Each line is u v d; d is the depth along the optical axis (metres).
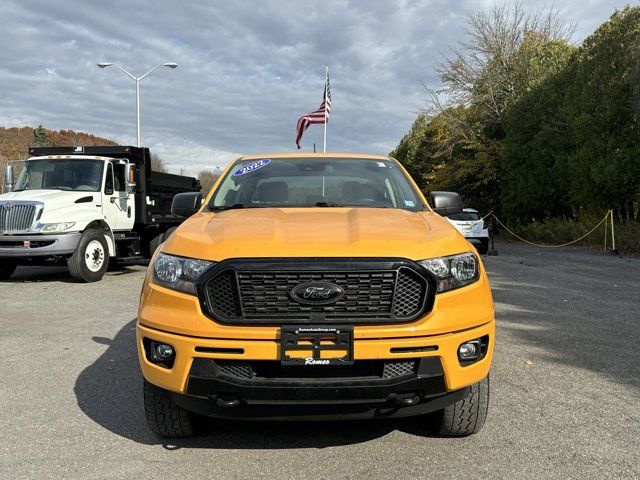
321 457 3.48
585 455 3.46
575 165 21.80
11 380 5.04
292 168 5.14
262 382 3.09
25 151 60.94
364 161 5.31
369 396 3.09
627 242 19.42
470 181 35.25
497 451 3.53
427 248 3.30
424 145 48.53
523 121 28.61
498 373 5.12
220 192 4.89
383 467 3.34
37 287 11.17
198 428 3.77
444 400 3.33
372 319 3.12
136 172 13.66
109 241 12.52
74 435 3.83
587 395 4.53
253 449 3.60
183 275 3.30
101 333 6.91
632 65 19.88
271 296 3.15
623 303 8.72
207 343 3.12
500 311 8.05
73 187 12.45
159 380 3.28
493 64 34.41
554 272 13.02
